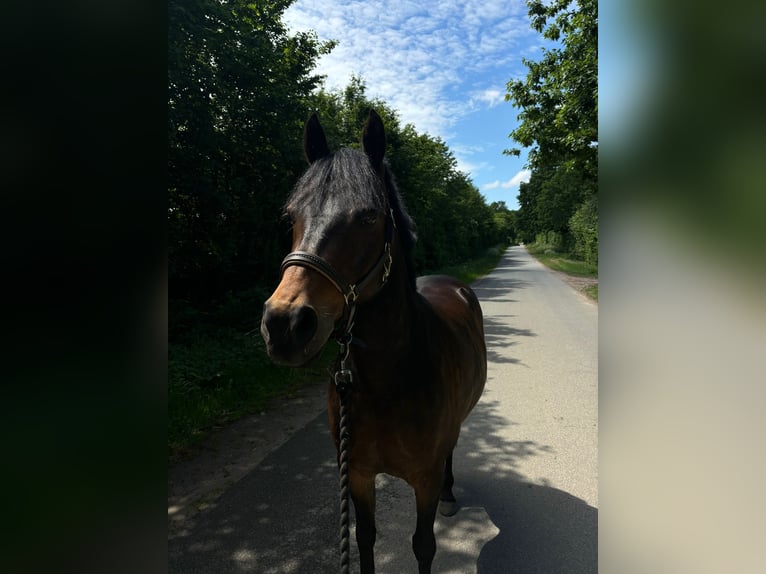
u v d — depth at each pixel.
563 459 3.36
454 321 2.36
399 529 2.58
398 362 1.59
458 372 2.01
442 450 1.82
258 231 7.47
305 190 1.43
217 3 5.82
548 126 9.84
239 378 4.91
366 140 1.61
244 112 6.66
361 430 1.65
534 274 22.53
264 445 3.63
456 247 27.08
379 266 1.42
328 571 2.24
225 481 3.08
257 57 6.61
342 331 1.40
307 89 8.52
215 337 6.21
